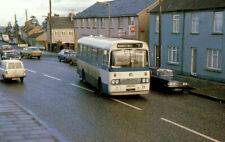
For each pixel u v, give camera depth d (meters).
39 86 20.75
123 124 11.35
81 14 56.75
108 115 12.73
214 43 24.25
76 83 22.11
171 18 29.52
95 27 50.72
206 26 25.03
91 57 19.52
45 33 93.94
